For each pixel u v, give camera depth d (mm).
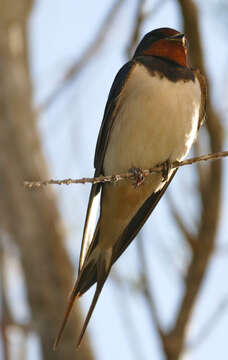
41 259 13219
